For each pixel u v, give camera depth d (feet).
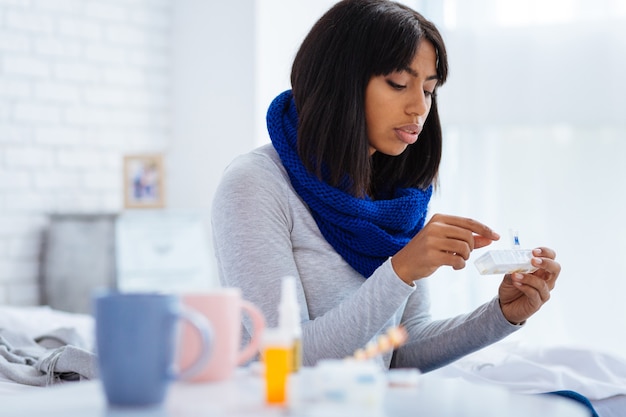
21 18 14.15
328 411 3.02
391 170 6.16
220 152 15.37
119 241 13.79
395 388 3.48
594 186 12.67
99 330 3.08
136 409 3.03
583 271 12.71
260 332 3.65
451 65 13.26
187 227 14.35
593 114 12.53
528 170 13.01
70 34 14.71
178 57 15.87
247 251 5.10
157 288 14.02
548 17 12.76
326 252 5.49
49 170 14.43
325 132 5.45
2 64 13.94
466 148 13.26
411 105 5.44
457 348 5.57
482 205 13.19
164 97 15.92
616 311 12.53
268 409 3.04
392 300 4.66
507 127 13.12
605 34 12.44
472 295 12.82
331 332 4.76
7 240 13.89
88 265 13.80
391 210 5.81
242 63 15.03
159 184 14.89
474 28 13.17
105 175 15.10
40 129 14.34
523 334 12.84
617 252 12.56
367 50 5.40
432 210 13.30
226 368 3.52
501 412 3.06
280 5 14.76
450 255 4.57
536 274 5.12
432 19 13.39
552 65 12.75
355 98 5.43
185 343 3.43
